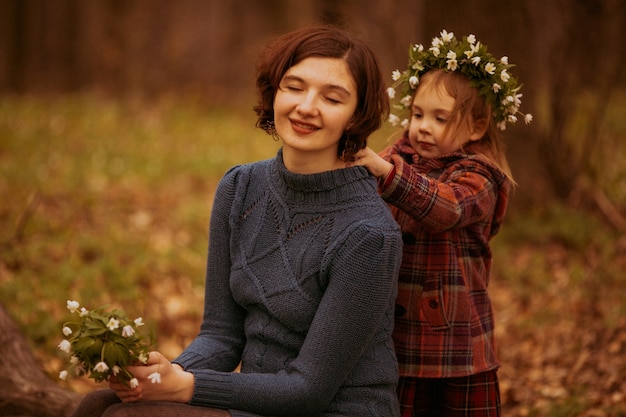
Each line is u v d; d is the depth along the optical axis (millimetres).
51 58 17719
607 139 9180
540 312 5578
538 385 4629
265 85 2541
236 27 18188
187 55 17969
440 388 2980
